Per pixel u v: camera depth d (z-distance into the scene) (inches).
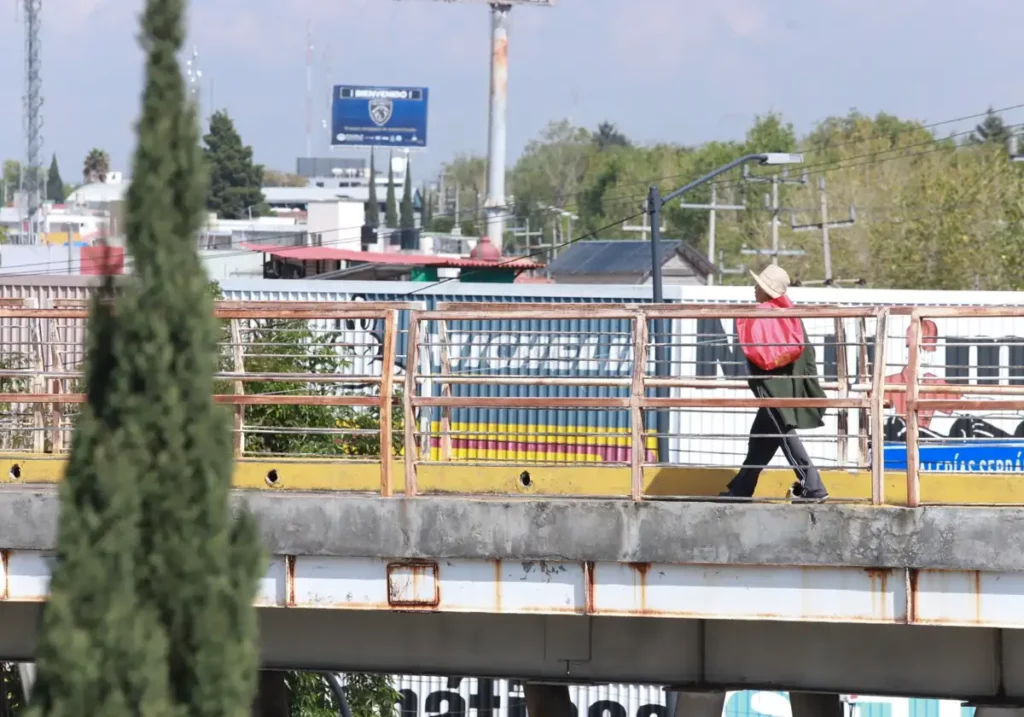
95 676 1013.2
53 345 1945.1
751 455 1664.6
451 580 1582.2
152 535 1042.7
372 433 1640.0
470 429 3865.7
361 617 1707.7
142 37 1064.8
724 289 4416.8
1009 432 3730.3
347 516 1590.8
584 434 1715.1
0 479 1941.4
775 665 1625.2
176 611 1040.8
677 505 1523.1
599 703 4330.7
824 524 1493.6
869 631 1603.1
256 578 1078.4
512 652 1678.2
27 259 7706.7
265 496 1611.7
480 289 4601.4
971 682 1581.0
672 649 1644.9
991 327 3976.4
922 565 1472.7
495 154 7849.4
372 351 3762.3
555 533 1549.0
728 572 1524.4
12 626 1740.9
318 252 6845.5
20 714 1030.4
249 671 1059.9
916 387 1502.2
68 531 1033.5
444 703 4404.5
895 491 1772.9
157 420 1042.7
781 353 1619.1
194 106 1072.2
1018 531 1456.7
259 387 2876.5
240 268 7465.6
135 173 1059.3
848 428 1852.9
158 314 1048.2
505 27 7775.6
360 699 3336.6
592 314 1601.9
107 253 1072.2
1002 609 1470.2
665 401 1558.8
